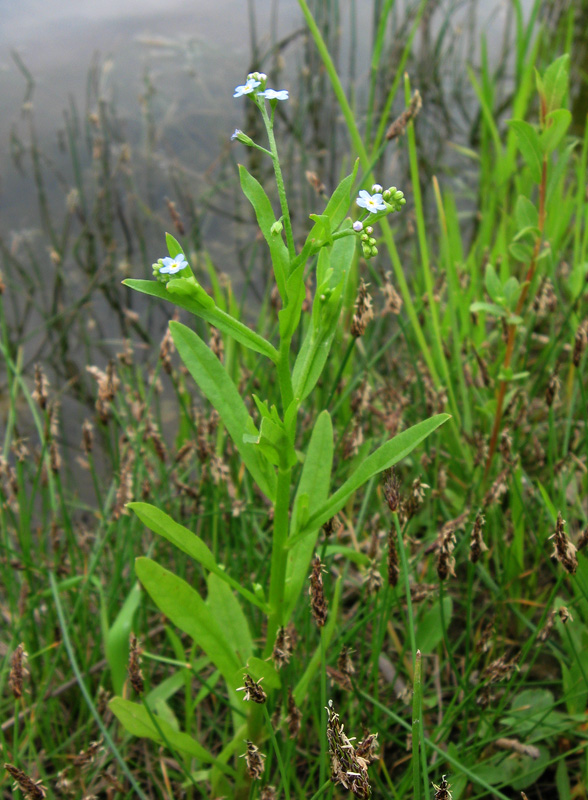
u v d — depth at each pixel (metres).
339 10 0.66
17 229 0.52
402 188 0.53
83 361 0.44
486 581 0.26
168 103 0.63
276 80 0.64
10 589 0.28
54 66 0.69
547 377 0.33
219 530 0.31
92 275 0.50
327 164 0.58
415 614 0.25
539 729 0.23
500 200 0.42
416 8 0.65
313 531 0.21
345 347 0.37
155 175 0.57
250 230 0.53
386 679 0.25
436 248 0.49
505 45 0.64
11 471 0.27
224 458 0.34
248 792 0.22
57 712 0.26
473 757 0.22
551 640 0.25
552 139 0.25
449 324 0.32
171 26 0.75
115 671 0.24
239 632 0.23
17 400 0.42
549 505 0.20
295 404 0.18
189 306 0.18
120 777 0.25
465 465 0.30
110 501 0.32
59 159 0.58
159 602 0.20
